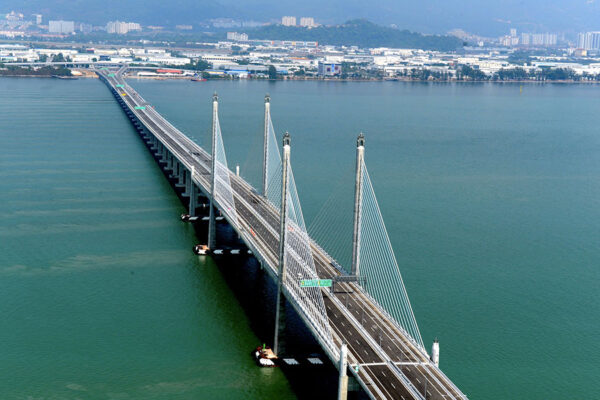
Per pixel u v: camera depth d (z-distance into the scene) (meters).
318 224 186.25
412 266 155.38
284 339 114.38
